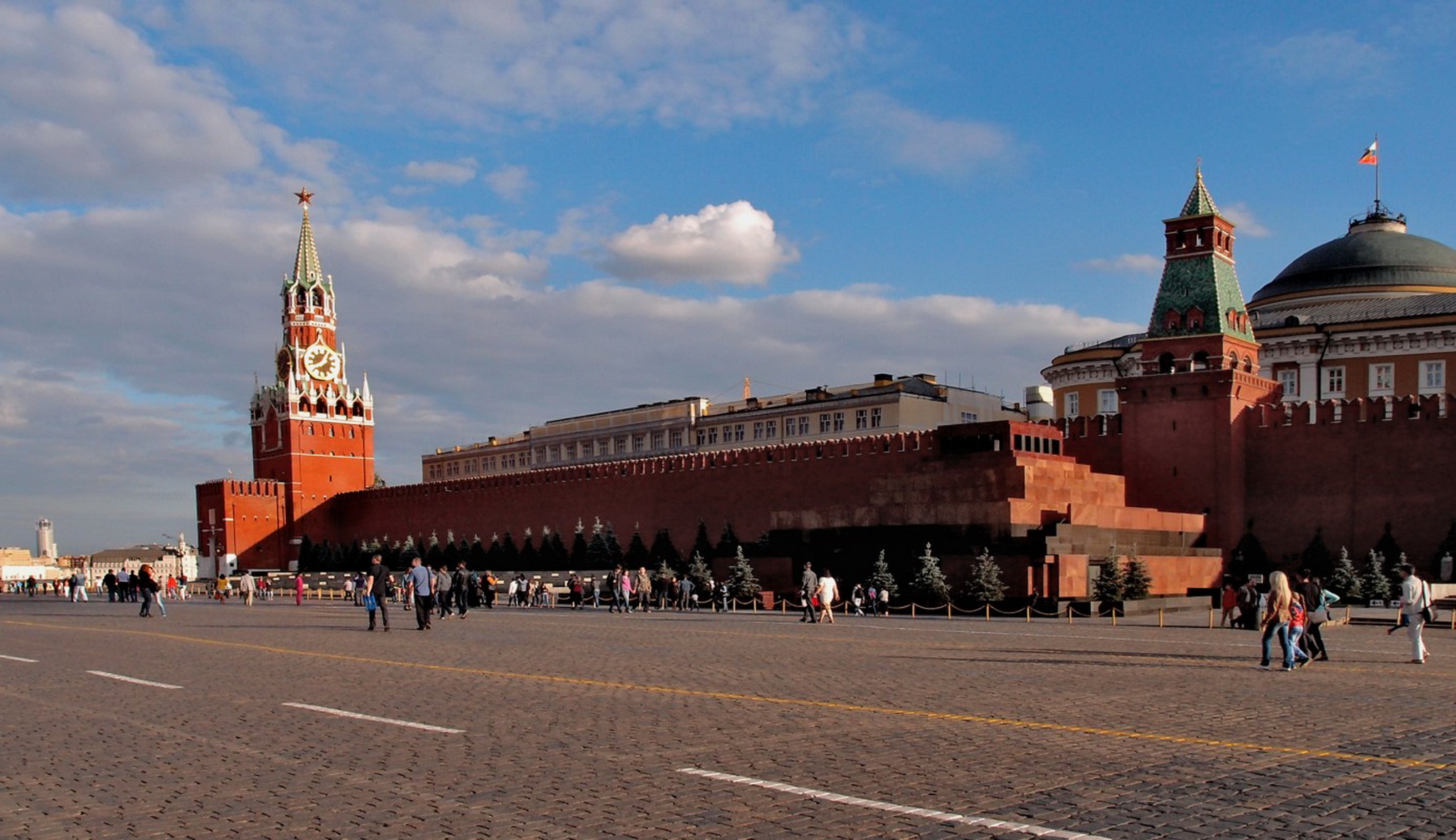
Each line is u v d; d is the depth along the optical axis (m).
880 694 18.09
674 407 111.44
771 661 23.75
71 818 10.44
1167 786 11.27
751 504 74.75
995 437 54.94
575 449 123.00
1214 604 52.75
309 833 9.79
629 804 10.63
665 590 56.38
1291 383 76.25
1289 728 14.68
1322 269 81.69
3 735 14.98
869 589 47.38
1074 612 45.53
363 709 16.66
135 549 180.50
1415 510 56.03
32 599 82.00
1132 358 84.25
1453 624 35.12
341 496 118.44
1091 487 57.00
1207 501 60.38
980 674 21.03
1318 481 58.88
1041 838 9.39
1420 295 77.81
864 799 10.76
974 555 48.66
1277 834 9.52
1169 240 63.12
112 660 24.86
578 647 27.42
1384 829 9.67
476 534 98.12
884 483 56.97
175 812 10.60
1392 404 57.47
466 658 24.56
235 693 18.64
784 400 106.12
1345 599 53.03
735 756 12.85
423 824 9.98
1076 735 14.20
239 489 116.44
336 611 51.44
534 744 13.66
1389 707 16.66
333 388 123.50
